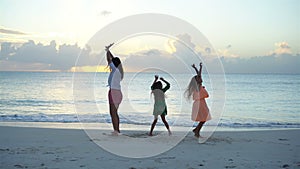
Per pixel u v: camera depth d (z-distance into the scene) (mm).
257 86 35812
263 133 7559
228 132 7605
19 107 15898
